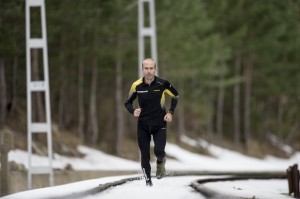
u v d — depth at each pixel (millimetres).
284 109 141500
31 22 54062
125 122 87688
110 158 67062
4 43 51625
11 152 47656
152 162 57438
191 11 84250
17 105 65562
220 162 90562
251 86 123938
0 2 50781
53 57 67750
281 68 118312
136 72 73438
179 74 85875
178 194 17688
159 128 19234
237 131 115125
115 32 68500
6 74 62750
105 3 67875
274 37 109875
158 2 74500
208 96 113250
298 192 29812
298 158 126812
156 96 18828
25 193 17516
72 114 81188
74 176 39906
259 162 103000
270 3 109312
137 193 17719
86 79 84062
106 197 16812
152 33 47938
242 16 109438
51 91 71062
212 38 92125
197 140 105125
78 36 66500
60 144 59281
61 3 58938
